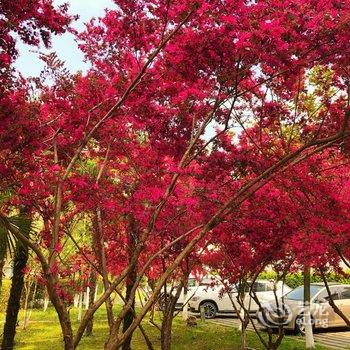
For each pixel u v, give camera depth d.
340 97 6.39
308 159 6.61
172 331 13.88
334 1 4.55
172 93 5.88
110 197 6.56
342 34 4.60
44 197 6.05
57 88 6.39
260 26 4.66
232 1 4.76
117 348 4.55
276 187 6.53
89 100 6.59
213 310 17.20
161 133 6.36
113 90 6.33
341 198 6.49
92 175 7.00
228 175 6.45
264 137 7.47
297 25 4.67
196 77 5.39
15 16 5.09
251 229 6.74
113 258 8.48
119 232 7.81
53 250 4.89
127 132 7.07
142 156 6.89
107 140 6.96
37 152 6.11
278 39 4.69
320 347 10.86
